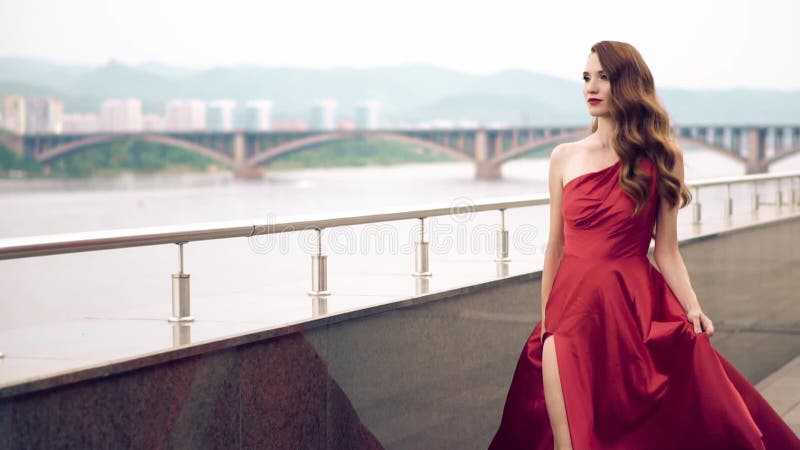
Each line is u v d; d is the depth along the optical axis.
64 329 2.15
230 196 58.06
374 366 2.56
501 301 3.12
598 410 2.40
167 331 2.13
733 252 4.53
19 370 1.74
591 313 2.42
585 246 2.45
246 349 2.14
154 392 1.92
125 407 1.86
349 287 2.86
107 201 61.91
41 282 40.91
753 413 2.53
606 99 2.46
